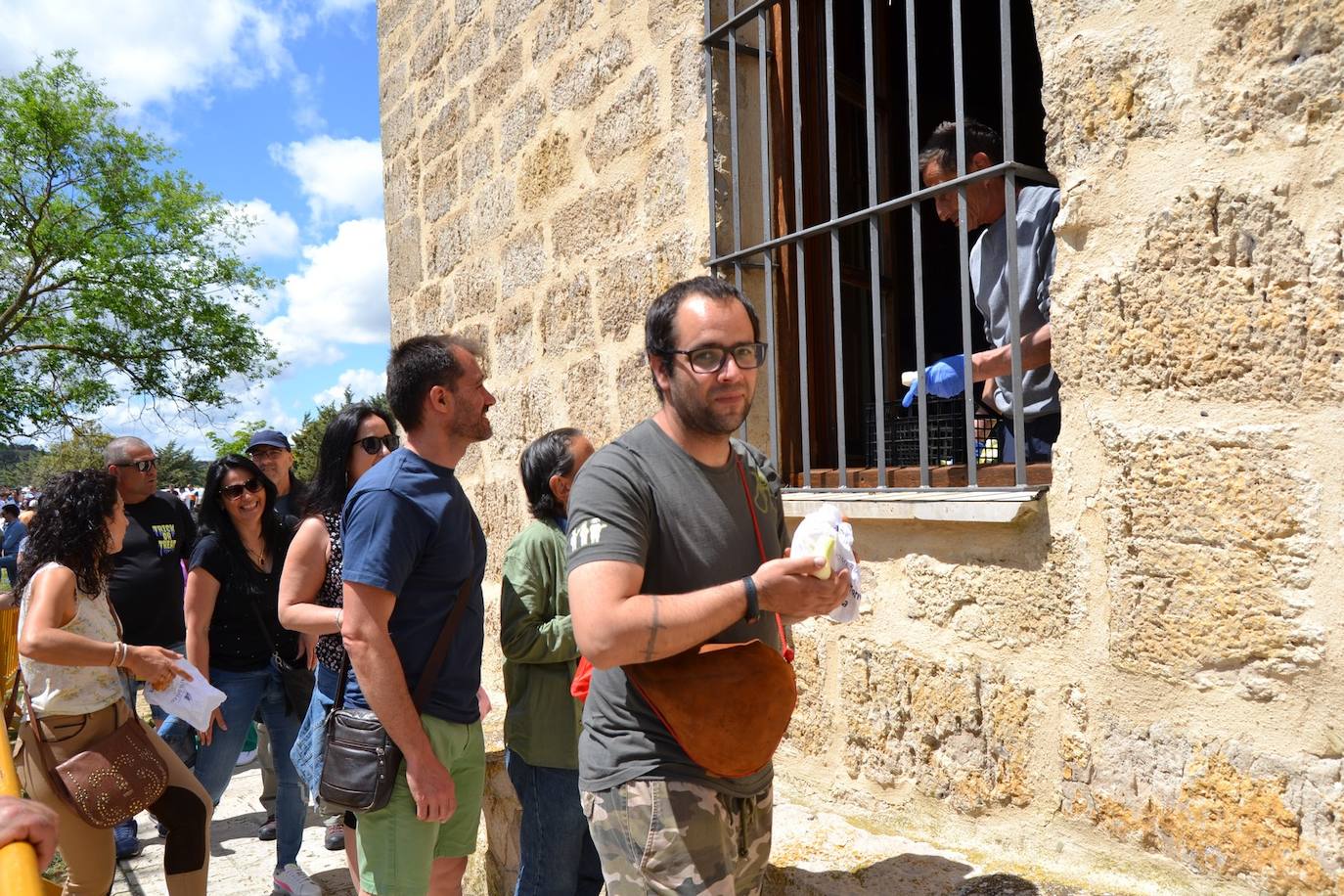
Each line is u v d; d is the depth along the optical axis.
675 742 1.66
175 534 4.88
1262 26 1.74
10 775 1.46
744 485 1.80
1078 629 2.07
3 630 3.90
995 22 5.16
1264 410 1.74
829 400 3.24
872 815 2.61
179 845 2.96
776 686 1.62
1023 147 5.18
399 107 5.88
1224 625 1.80
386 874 2.24
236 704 3.74
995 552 2.26
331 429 2.96
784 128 3.18
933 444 3.04
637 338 3.60
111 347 22.17
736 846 1.73
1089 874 2.03
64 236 21.44
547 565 2.62
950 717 2.38
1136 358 1.94
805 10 3.25
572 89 3.97
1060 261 2.09
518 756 2.69
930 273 4.99
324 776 2.24
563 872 2.65
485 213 4.80
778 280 3.14
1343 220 1.64
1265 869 1.75
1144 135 1.92
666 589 1.67
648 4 3.46
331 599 2.81
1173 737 1.90
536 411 4.36
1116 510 1.98
